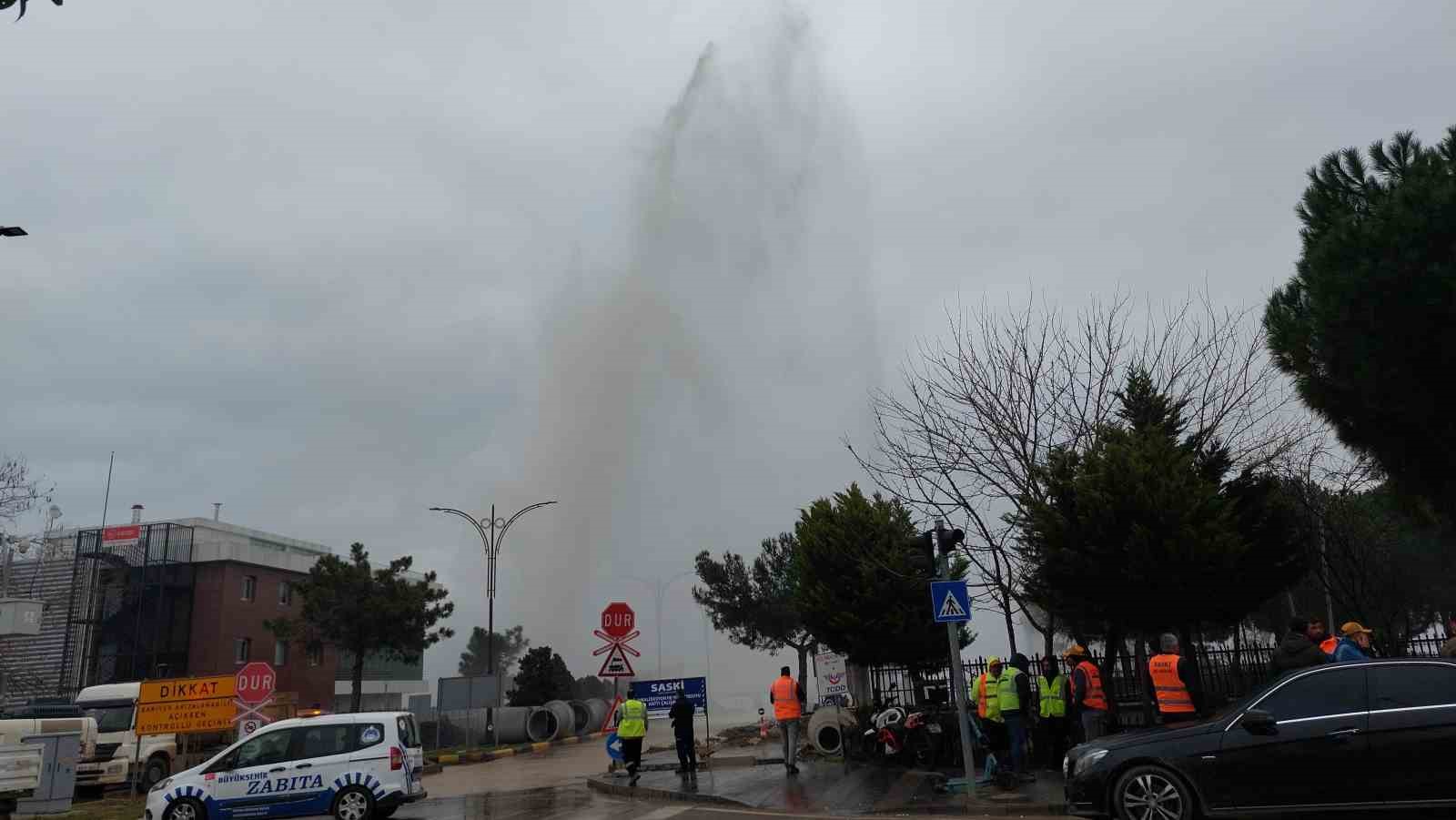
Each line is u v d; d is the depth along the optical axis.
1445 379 12.69
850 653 21.55
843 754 20.19
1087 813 10.24
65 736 20.19
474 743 34.97
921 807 13.72
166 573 52.38
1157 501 14.80
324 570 42.34
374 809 15.48
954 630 14.46
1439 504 14.82
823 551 21.89
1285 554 15.91
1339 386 14.02
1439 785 9.07
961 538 14.91
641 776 20.08
